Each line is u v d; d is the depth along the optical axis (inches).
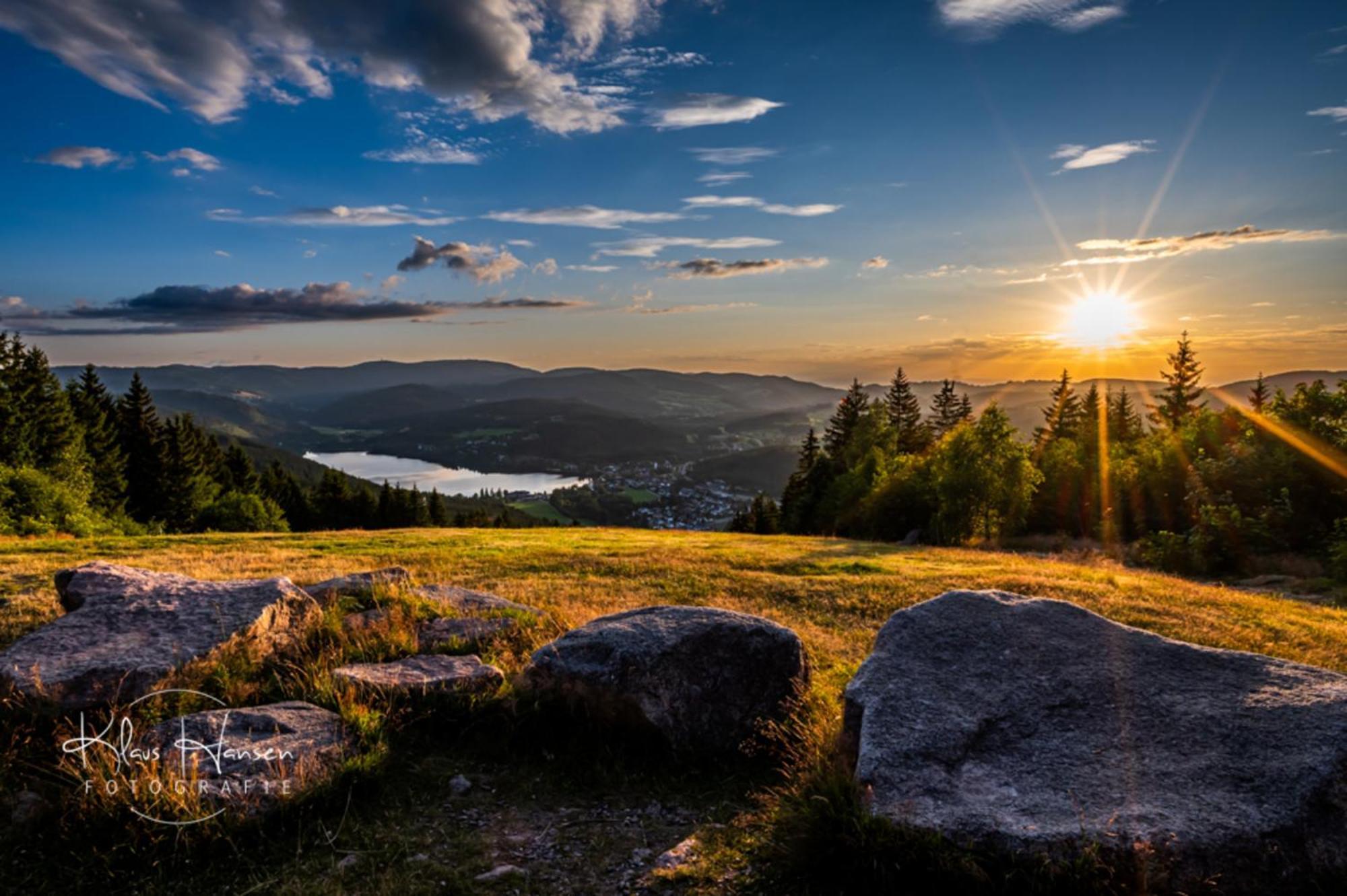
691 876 187.3
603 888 187.3
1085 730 199.6
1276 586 917.8
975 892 163.5
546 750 267.6
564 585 675.4
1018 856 162.4
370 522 3784.5
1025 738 198.8
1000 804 176.2
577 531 1616.6
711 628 287.6
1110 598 639.8
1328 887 157.3
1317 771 171.2
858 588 684.7
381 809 223.1
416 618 402.9
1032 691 216.2
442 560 854.5
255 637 315.3
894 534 1900.8
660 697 266.7
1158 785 177.2
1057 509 1873.8
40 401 2149.4
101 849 190.7
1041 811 172.9
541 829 220.4
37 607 446.9
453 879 188.4
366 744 245.9
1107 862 159.3
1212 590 748.0
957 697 214.1
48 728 242.1
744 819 221.9
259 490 3385.8
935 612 257.0
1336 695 196.7
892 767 188.4
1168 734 194.5
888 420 3051.2
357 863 193.8
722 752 272.5
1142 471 1632.6
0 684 248.1
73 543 954.7
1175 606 615.5
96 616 306.2
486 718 276.7
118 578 356.5
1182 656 228.7
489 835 214.1
